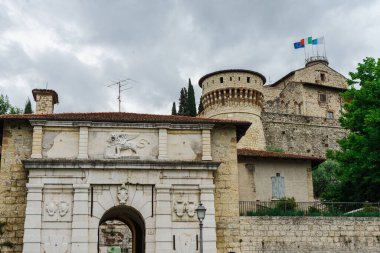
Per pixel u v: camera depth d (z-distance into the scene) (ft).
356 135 133.08
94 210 92.73
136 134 98.68
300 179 126.41
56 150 95.55
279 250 100.27
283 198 116.78
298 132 267.18
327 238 103.04
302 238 102.01
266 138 258.37
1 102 210.79
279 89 305.53
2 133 103.60
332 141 273.54
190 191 96.32
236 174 101.09
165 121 99.14
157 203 94.27
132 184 94.99
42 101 135.54
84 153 95.14
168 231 93.09
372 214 106.93
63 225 91.25
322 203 115.55
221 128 103.65
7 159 95.45
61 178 93.35
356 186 135.64
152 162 95.61
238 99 225.97
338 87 294.66
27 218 90.02
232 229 98.43
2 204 93.04
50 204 91.86
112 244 168.25
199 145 100.17
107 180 94.22
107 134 97.86
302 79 298.35
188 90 290.56
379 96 135.13
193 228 94.22
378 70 139.03
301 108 283.59
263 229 100.73
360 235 104.53
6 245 90.89
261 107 234.99
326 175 203.92
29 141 96.94
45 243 89.97
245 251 98.48
